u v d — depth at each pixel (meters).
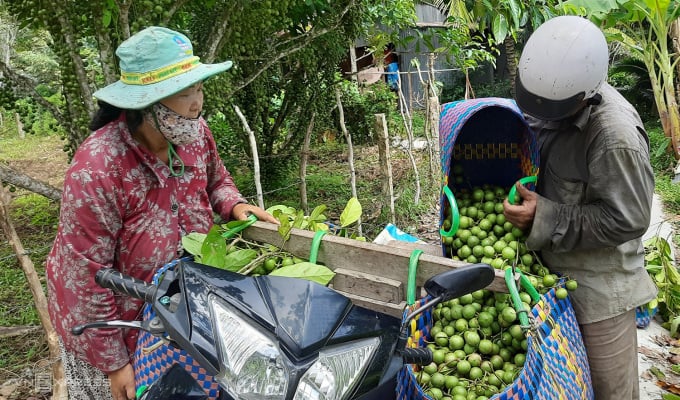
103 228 1.97
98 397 2.36
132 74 1.92
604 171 2.05
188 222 2.27
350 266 1.99
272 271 1.97
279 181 7.40
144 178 2.07
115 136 2.00
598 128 2.09
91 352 2.01
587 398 2.08
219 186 2.60
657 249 4.41
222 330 1.33
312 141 10.61
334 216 6.58
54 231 6.74
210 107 3.87
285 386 1.24
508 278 1.84
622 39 8.91
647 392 3.34
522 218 2.19
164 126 1.97
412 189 7.29
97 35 3.19
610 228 2.05
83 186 1.91
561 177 2.27
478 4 6.03
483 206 2.42
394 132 10.65
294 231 2.10
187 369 1.67
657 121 12.75
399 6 6.49
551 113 2.03
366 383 1.33
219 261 1.94
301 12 4.74
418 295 1.96
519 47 15.16
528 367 1.67
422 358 1.54
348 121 10.66
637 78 14.21
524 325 1.76
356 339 1.38
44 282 5.17
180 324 1.35
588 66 1.94
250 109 6.46
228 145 7.30
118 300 2.07
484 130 2.56
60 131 4.35
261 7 3.83
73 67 3.35
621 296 2.27
